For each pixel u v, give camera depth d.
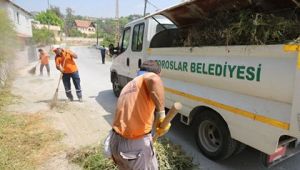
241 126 3.32
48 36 38.78
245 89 3.27
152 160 2.49
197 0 3.97
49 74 13.01
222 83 3.64
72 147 4.35
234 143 3.60
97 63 20.73
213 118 3.85
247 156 4.17
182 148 4.47
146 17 5.71
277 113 2.85
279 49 2.77
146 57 5.84
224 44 3.60
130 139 2.35
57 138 4.70
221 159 3.83
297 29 2.81
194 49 4.16
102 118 6.03
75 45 61.38
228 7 3.89
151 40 5.69
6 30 9.39
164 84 5.09
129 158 2.36
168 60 4.92
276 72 2.81
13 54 10.49
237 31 3.33
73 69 7.29
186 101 4.41
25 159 3.90
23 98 7.84
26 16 28.48
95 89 9.58
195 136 4.31
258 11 3.60
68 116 6.14
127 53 6.89
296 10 3.23
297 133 2.64
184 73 4.46
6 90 8.81
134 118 2.35
